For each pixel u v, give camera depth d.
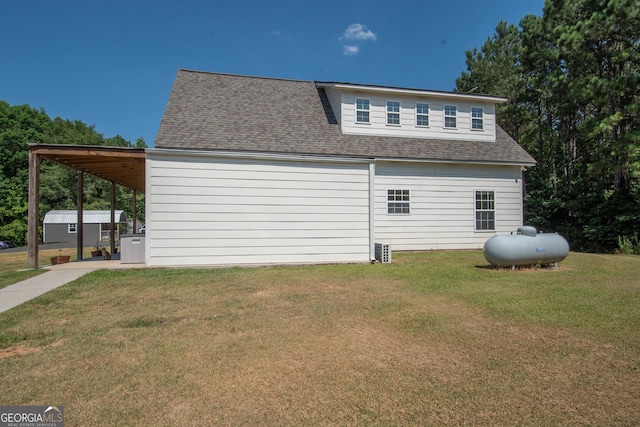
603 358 3.37
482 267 9.21
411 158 12.78
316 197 9.87
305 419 2.40
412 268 9.05
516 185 14.26
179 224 9.02
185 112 11.85
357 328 4.30
